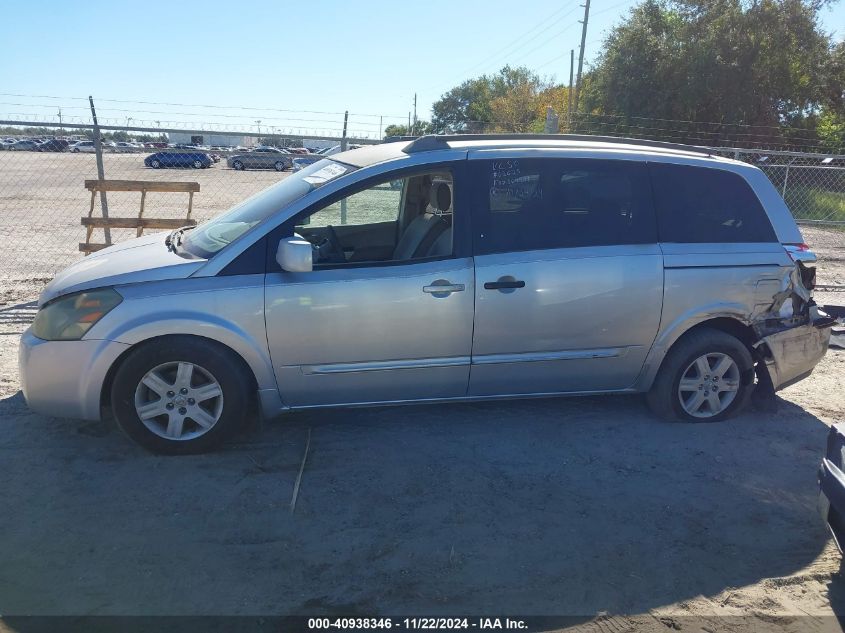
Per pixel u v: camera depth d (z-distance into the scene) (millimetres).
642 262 4664
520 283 4477
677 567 3418
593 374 4789
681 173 4875
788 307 5031
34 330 4289
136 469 4195
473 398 4711
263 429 4770
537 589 3221
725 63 30312
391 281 4336
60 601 3059
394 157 4543
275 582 3223
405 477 4191
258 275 4246
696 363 4938
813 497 4109
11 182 24953
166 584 3188
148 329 4113
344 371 4414
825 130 30703
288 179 5145
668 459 4520
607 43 32656
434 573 3311
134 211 17422
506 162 4582
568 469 4348
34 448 4422
